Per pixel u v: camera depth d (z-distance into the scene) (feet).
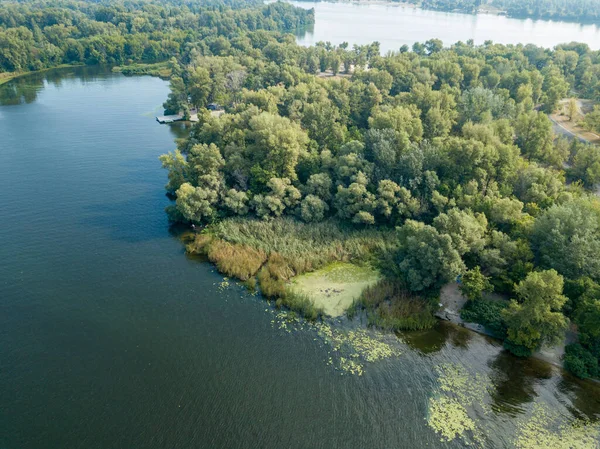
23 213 364.17
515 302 242.58
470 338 254.27
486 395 219.82
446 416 209.87
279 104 513.86
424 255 268.41
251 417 208.33
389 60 651.66
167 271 305.53
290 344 248.52
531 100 528.22
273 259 313.12
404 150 371.97
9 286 284.20
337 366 235.20
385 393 220.84
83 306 271.90
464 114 496.64
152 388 221.46
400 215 346.13
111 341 247.91
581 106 598.34
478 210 320.91
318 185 363.15
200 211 350.43
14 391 217.97
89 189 408.67
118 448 193.88
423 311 265.75
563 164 428.15
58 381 223.71
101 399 215.31
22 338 247.70
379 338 253.24
